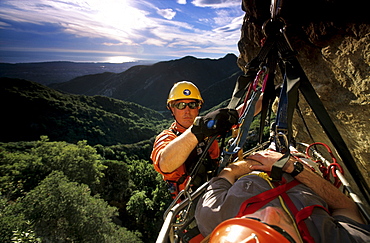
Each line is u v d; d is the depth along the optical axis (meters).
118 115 177.50
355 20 1.81
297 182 1.46
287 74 1.66
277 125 1.62
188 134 1.70
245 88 1.87
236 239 0.91
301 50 2.57
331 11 1.90
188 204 1.78
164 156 1.81
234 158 1.91
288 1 1.90
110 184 53.72
